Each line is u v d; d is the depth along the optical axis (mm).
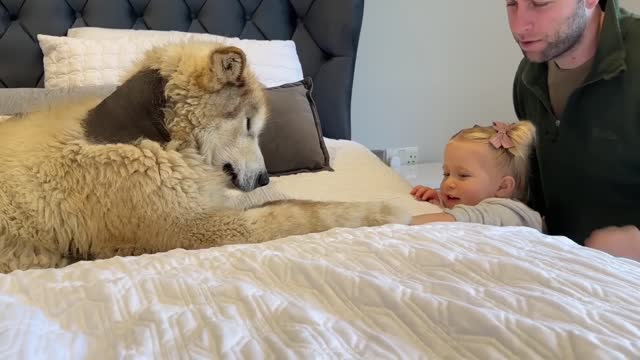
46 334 581
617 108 1328
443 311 585
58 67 1961
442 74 2768
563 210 1502
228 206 1188
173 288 686
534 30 1341
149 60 1196
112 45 1982
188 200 1086
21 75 2172
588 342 509
